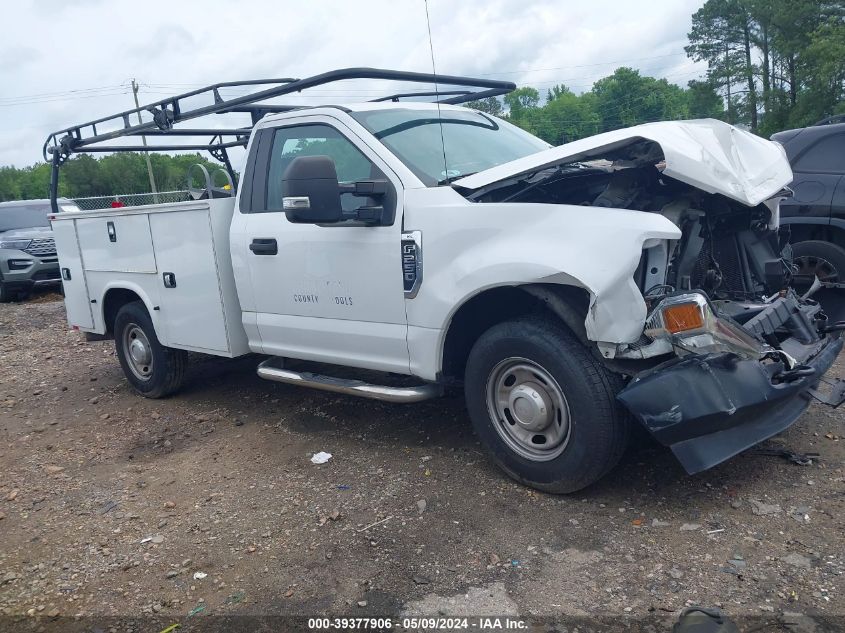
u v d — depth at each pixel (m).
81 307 6.65
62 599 3.25
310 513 3.84
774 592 2.86
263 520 3.82
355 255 4.24
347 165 4.38
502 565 3.21
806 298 4.41
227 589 3.22
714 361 3.31
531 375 3.72
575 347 3.50
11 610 3.20
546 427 3.71
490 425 3.91
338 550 3.45
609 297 3.27
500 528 3.51
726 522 3.38
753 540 3.22
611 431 3.46
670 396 3.23
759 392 3.35
